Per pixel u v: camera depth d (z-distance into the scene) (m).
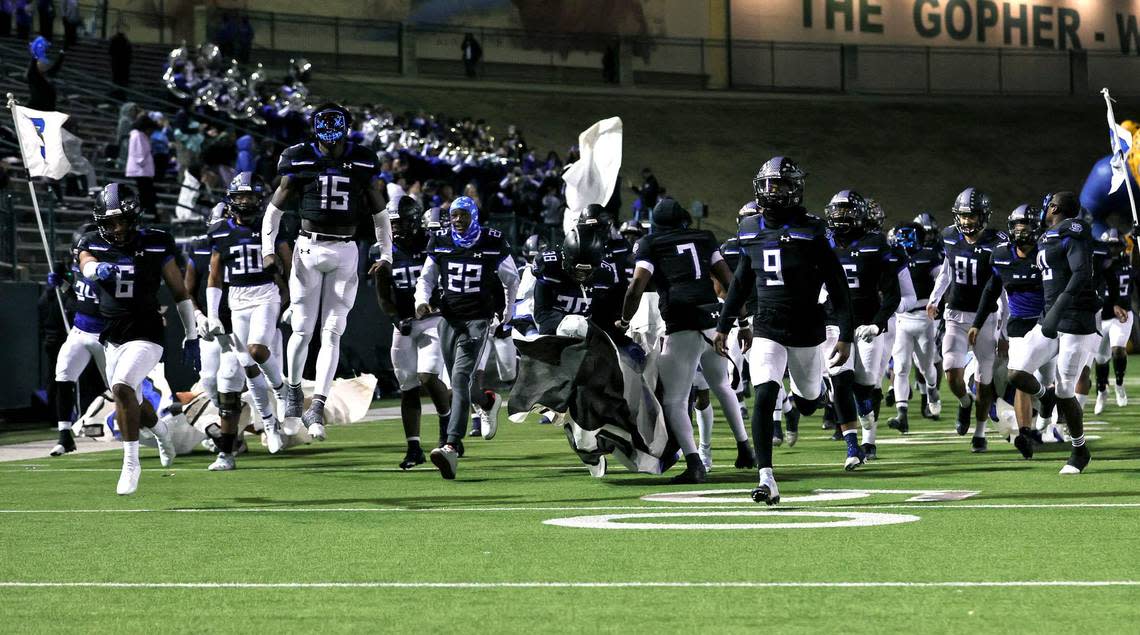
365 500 18.58
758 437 16.52
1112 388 45.47
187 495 19.42
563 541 14.28
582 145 26.72
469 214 21.64
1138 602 10.70
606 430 20.19
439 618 10.52
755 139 99.19
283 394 23.83
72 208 43.94
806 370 16.89
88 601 11.38
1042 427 24.09
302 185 20.50
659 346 24.80
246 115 54.91
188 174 45.97
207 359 24.72
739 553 13.29
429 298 21.73
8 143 45.56
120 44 58.47
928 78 109.31
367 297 44.03
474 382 22.56
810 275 16.48
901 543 13.75
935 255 28.69
